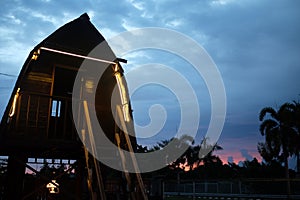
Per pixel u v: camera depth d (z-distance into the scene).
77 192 9.77
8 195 8.97
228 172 49.16
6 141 8.30
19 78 8.95
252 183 26.42
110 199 9.65
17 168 9.34
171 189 32.75
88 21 10.41
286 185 24.78
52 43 9.48
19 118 8.80
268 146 29.05
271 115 29.89
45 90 9.36
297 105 29.28
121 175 9.09
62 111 11.64
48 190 10.41
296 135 28.06
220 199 25.58
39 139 8.77
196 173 49.66
